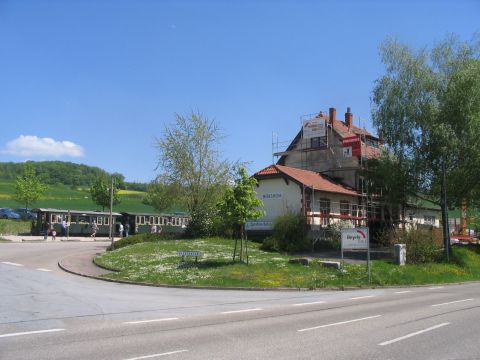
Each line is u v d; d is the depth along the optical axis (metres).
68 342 8.98
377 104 35.53
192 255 26.25
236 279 21.36
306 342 9.12
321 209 38.25
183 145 40.81
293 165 46.94
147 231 58.91
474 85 31.45
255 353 8.18
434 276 25.52
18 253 31.28
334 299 16.92
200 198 40.41
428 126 32.78
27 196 66.19
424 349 8.58
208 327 10.76
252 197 25.30
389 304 15.32
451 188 32.41
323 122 44.03
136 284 21.20
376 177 35.94
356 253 31.70
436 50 35.00
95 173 146.00
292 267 23.92
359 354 8.16
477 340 9.39
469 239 55.41
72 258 29.58
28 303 14.20
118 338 9.41
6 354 7.97
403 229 31.72
